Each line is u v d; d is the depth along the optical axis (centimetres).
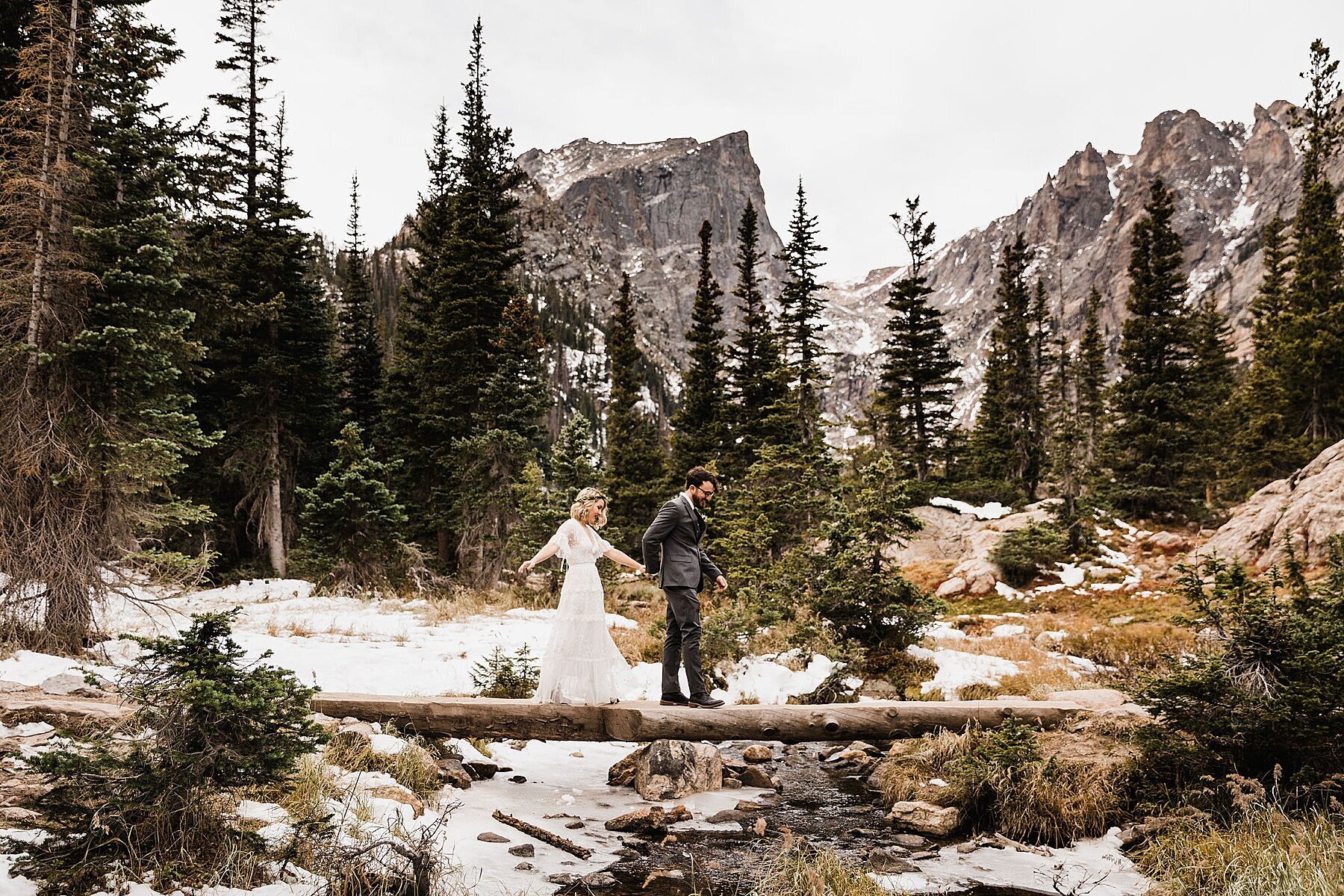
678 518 691
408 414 2528
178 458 994
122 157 990
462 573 2162
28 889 336
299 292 2236
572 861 510
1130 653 1302
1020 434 3606
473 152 2509
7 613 833
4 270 890
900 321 3553
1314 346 2431
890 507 1223
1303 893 415
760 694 1031
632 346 3809
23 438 870
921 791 662
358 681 912
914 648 1230
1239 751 613
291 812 470
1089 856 554
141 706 432
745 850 552
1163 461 2608
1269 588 696
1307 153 2870
